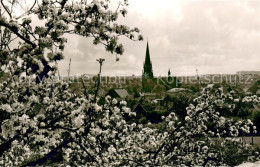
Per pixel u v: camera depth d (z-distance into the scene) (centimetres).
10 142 839
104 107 962
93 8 896
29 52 856
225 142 1596
